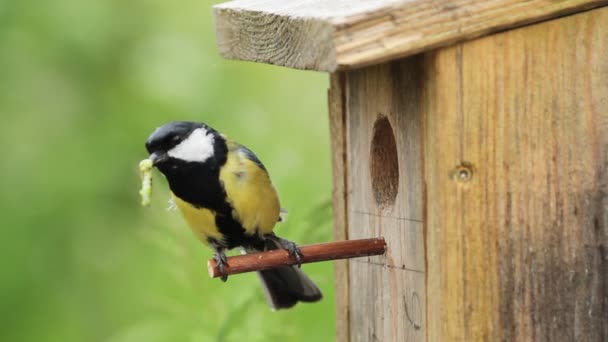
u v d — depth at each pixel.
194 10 12.77
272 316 9.25
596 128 6.71
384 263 7.40
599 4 6.62
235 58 7.41
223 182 7.99
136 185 12.44
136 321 12.23
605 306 6.79
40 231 12.57
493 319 6.67
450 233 6.58
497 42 6.52
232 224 8.16
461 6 6.34
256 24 7.03
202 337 9.27
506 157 6.61
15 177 12.47
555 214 6.71
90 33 12.44
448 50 6.45
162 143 7.94
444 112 6.50
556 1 6.52
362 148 7.63
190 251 9.47
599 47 6.67
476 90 6.52
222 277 7.42
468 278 6.62
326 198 9.11
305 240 9.05
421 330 6.92
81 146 12.55
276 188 9.19
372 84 7.36
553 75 6.63
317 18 6.21
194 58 12.33
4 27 12.45
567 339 6.78
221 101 12.12
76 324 12.62
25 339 12.55
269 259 7.35
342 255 7.37
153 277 10.78
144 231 9.84
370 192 7.57
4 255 12.47
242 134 11.34
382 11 6.15
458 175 6.55
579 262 6.75
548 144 6.66
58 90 12.57
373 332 7.69
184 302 9.48
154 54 12.39
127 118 12.52
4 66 12.47
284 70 12.50
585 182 6.72
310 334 9.50
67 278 12.90
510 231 6.66
